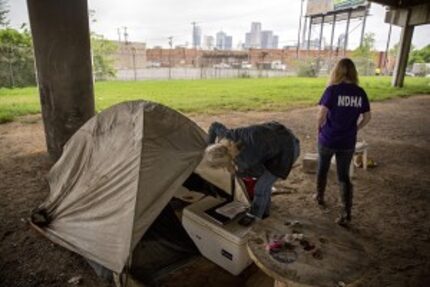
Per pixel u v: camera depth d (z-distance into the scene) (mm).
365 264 1842
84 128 2955
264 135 2441
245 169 2447
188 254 2756
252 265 2584
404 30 16859
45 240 2949
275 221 2295
